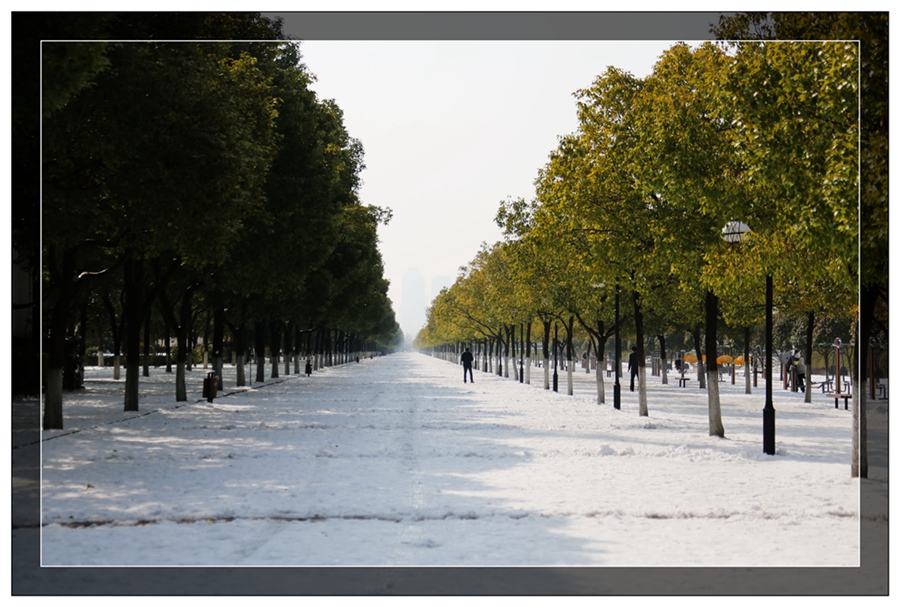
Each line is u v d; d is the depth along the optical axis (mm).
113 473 14586
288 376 60750
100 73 16141
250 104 23422
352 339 133125
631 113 21969
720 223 17422
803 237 13656
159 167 17578
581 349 114312
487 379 61500
